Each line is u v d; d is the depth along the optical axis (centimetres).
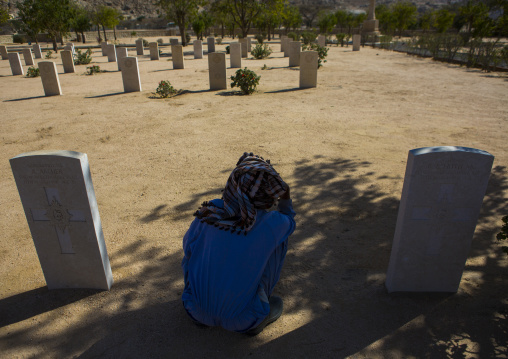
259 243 252
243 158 259
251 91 1216
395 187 522
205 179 563
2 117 996
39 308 314
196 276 260
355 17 6316
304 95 1177
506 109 970
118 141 762
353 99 1109
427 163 278
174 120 908
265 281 276
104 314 305
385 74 1608
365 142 718
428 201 290
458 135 754
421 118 888
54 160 284
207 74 1725
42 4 3353
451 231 301
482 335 278
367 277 344
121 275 353
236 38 5516
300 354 263
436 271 317
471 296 319
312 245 392
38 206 302
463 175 283
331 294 323
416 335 279
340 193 507
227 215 254
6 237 429
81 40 5316
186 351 268
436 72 1667
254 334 278
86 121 927
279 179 247
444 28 4666
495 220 438
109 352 269
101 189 543
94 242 312
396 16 4803
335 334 280
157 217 459
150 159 656
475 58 1864
